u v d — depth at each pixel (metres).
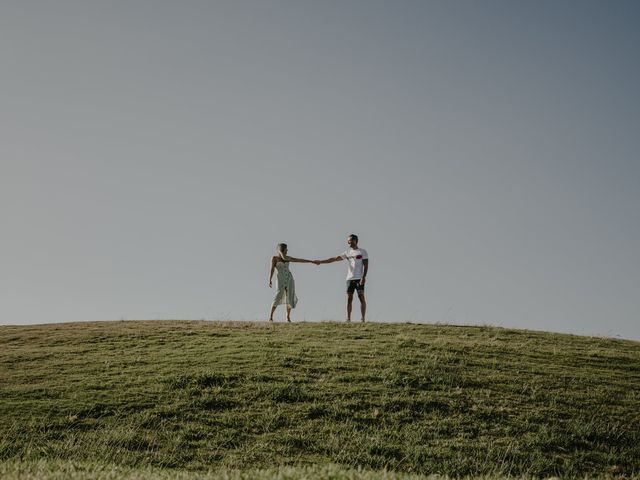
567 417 14.62
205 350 19.20
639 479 11.64
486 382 16.67
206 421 13.66
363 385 16.02
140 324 24.47
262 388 15.48
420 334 22.41
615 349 22.09
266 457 12.01
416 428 13.60
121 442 12.39
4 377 16.39
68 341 20.86
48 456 11.53
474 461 12.10
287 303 24.67
